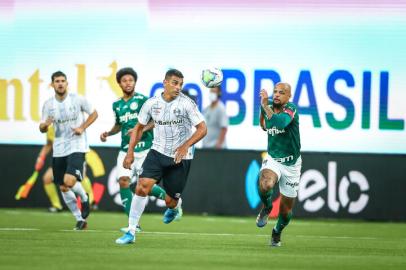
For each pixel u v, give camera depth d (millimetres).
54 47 49844
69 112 35469
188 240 31891
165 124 28047
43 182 48000
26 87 49969
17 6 49750
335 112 48969
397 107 48875
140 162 36031
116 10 49500
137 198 28719
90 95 49781
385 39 48688
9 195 48250
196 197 47438
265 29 48969
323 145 49094
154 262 24156
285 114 27703
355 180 47000
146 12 49344
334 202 47000
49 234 32875
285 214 29422
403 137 48875
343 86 48875
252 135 49188
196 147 49250
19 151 48219
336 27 48781
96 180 47562
